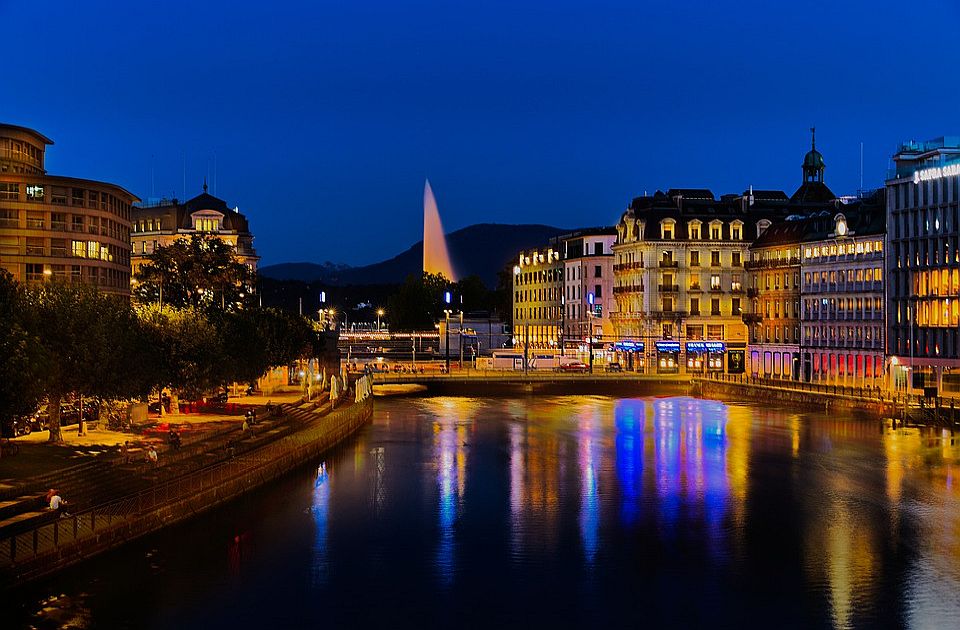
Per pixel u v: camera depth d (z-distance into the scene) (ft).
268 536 221.87
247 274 538.47
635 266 652.07
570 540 222.07
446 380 563.89
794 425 406.41
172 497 222.48
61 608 174.50
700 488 276.21
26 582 175.22
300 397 440.86
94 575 189.88
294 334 456.45
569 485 280.92
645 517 242.78
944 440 359.05
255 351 384.88
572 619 175.01
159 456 250.78
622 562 205.77
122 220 522.47
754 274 632.38
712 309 644.27
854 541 221.05
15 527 182.50
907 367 474.90
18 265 468.34
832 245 549.54
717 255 645.92
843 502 257.55
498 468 307.78
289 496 262.88
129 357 271.90
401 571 199.52
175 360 322.34
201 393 350.02
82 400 300.20
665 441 364.17
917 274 478.18
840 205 566.77
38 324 250.78
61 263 475.31
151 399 376.89
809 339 568.41
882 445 347.77
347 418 377.50
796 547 216.54
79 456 241.76
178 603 178.91
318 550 212.43
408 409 486.79
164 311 337.31
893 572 199.62
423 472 300.20
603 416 449.89
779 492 270.05
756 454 331.77
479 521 238.68
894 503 256.32
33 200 469.57
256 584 189.88
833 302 547.08
